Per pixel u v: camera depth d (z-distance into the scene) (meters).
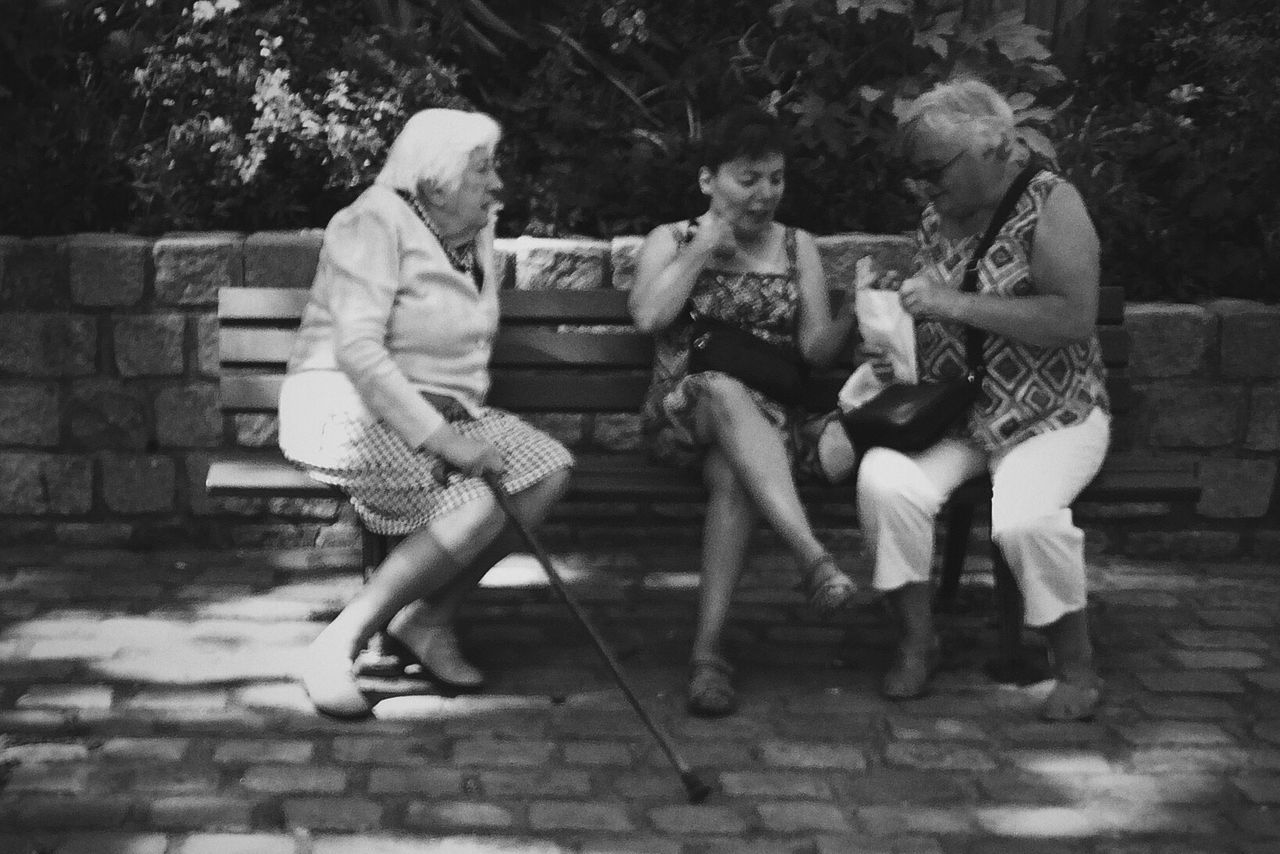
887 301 4.13
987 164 4.00
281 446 4.14
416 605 4.11
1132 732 3.97
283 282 4.98
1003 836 3.46
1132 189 5.60
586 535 5.23
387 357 3.95
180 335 5.00
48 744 3.76
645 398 4.52
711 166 4.29
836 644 4.51
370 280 4.00
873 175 5.50
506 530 4.06
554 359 4.66
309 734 3.85
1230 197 5.38
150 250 4.95
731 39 6.00
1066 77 6.25
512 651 4.39
